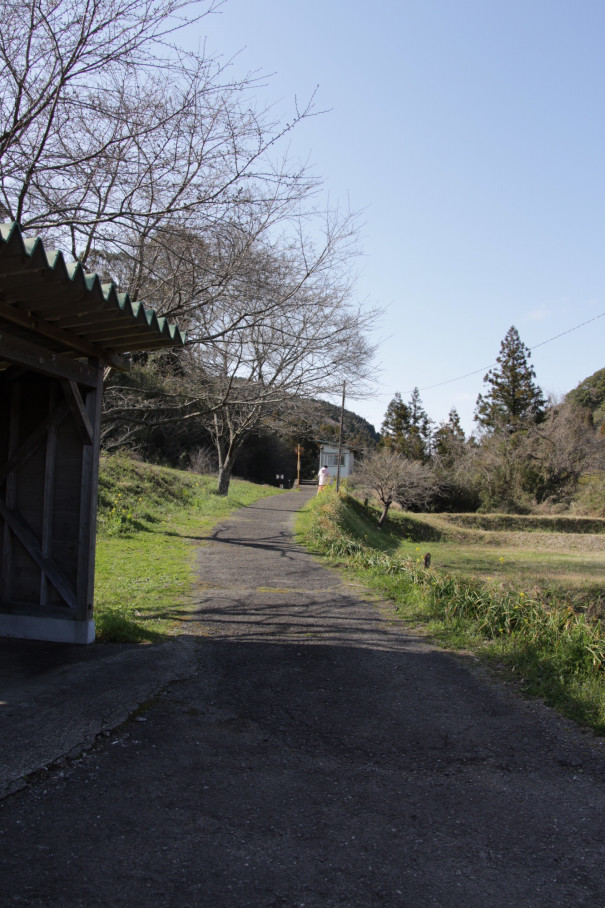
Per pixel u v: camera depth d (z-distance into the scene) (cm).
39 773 317
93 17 595
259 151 742
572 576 2017
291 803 309
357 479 3494
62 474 580
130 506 1588
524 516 3666
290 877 246
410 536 3078
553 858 273
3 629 580
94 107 627
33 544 580
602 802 332
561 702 489
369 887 243
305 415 1430
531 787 347
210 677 505
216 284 802
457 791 337
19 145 620
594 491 4044
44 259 351
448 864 263
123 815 284
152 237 700
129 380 1521
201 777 329
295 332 1027
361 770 356
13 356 457
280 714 437
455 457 5053
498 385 5322
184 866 248
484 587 905
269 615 743
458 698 496
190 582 912
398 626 732
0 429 591
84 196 683
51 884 229
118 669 488
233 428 2367
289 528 1739
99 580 862
